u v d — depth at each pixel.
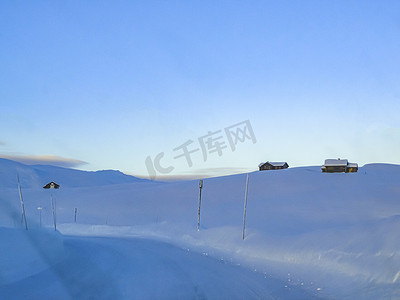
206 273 16.33
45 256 17.92
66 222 39.47
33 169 126.44
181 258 20.36
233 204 40.03
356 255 15.32
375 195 39.75
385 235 16.11
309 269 15.95
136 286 13.60
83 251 22.42
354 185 48.16
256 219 29.56
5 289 12.80
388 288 12.27
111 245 25.44
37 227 21.95
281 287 14.06
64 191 65.50
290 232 22.84
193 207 40.78
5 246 15.98
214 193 49.12
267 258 18.73
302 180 54.91
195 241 25.97
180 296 12.39
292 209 33.31
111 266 17.58
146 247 24.66
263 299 12.33
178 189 55.16
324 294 13.10
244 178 60.66
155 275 15.61
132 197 51.81
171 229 31.39
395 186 46.03
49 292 12.55
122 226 35.81
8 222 23.62
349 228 18.81
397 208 31.62
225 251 21.95
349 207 32.91
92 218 40.59
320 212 30.59
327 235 18.64
